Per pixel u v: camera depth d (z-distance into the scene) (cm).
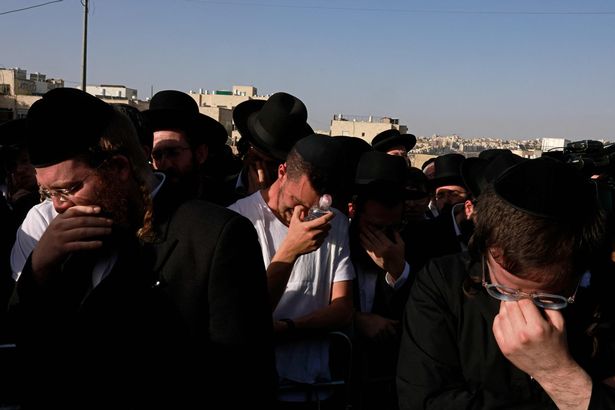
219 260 166
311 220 259
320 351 286
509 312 148
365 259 331
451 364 177
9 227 325
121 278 165
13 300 173
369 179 321
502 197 148
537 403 163
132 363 164
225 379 165
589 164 298
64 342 165
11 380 227
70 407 164
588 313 167
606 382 159
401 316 320
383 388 314
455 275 182
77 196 160
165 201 177
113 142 161
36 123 155
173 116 337
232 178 493
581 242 143
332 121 7481
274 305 257
